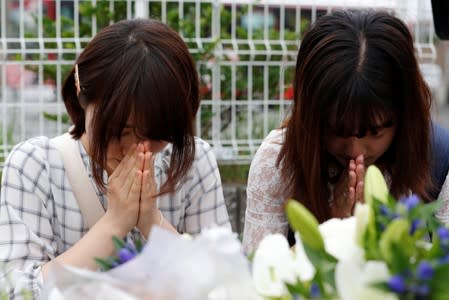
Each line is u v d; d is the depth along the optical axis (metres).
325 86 2.24
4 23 4.95
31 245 2.54
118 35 2.34
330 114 2.25
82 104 2.43
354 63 2.23
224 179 5.33
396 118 2.34
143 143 2.33
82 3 5.14
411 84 2.32
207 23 5.28
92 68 2.33
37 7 5.04
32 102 5.07
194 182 2.77
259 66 5.27
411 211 1.17
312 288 1.16
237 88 5.28
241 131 5.27
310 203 2.43
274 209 2.71
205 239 1.16
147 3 5.12
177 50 2.35
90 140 2.36
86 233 2.57
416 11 5.38
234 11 5.18
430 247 1.18
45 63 5.01
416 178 2.46
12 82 5.04
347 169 2.39
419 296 1.03
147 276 1.15
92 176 2.52
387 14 2.40
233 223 5.25
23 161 2.60
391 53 2.27
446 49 7.09
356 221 1.19
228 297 1.21
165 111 2.26
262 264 1.27
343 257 1.18
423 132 2.43
